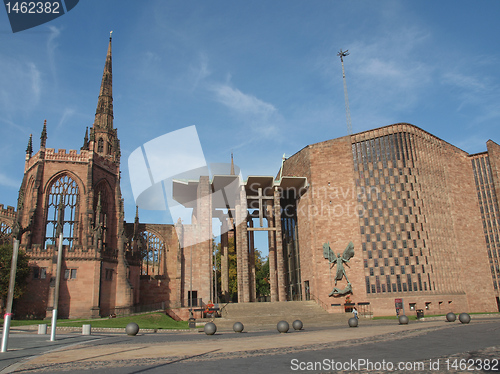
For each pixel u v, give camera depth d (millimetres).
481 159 91500
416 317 54844
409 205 66375
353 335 28609
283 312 58188
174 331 40781
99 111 81875
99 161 65312
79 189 62031
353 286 64375
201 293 63781
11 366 16297
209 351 20641
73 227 60844
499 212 84438
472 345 20984
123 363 16906
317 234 67188
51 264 55062
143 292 69562
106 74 84688
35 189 59812
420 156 70125
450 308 65125
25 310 53344
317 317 55344
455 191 76125
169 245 72812
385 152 68938
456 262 69938
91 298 55406
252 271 75812
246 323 51562
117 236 64500
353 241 66125
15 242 23266
